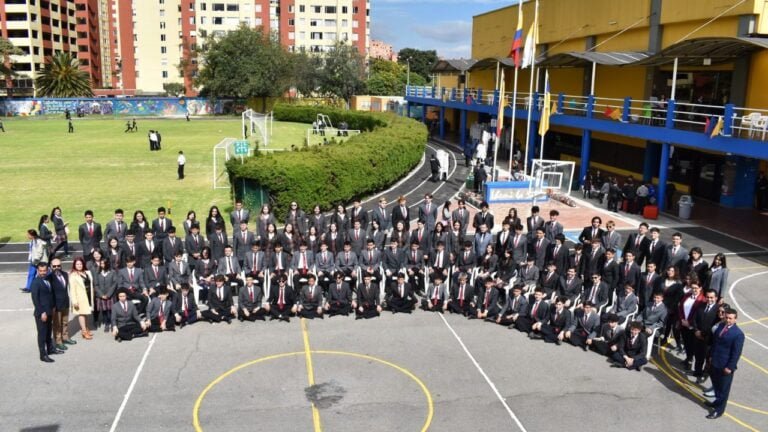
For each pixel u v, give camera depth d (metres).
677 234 14.62
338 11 110.56
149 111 86.00
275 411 10.58
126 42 117.44
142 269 15.23
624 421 10.45
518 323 14.20
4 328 13.97
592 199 29.95
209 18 110.12
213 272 15.91
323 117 60.84
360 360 12.57
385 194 31.53
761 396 11.41
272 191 23.70
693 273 12.85
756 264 19.83
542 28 42.97
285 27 110.31
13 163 38.19
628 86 33.75
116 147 46.31
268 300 14.91
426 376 11.92
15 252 20.31
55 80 89.69
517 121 45.91
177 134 57.19
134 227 17.09
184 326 14.19
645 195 26.58
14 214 25.28
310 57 87.25
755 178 28.11
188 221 16.92
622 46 34.34
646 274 13.93
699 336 11.68
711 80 28.98
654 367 12.55
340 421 10.28
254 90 83.31
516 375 12.03
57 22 112.00
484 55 54.25
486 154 38.50
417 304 15.82
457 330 14.20
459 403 10.93
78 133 57.16
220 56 83.56
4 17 101.88
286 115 77.25
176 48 118.19
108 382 11.50
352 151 27.77
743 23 25.50
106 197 28.58
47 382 11.47
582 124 31.78
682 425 10.35
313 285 14.83
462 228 17.53
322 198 25.05
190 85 107.69
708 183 29.83
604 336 13.01
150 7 116.56
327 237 17.34
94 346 13.10
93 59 124.88
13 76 93.06
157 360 12.45
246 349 13.02
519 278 15.48
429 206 19.28
